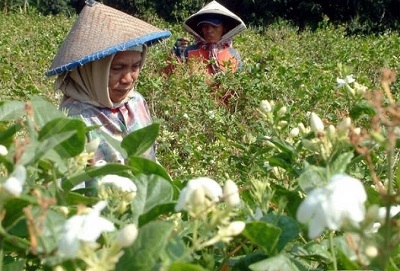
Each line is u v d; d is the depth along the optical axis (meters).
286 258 1.70
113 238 1.73
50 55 12.23
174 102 7.67
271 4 31.42
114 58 3.60
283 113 2.68
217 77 8.07
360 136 1.77
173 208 1.87
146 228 1.51
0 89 9.11
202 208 1.60
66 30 18.30
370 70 11.08
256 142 4.02
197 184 1.61
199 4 32.78
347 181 1.42
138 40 3.59
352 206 1.39
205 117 7.23
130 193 1.92
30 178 1.90
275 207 2.47
